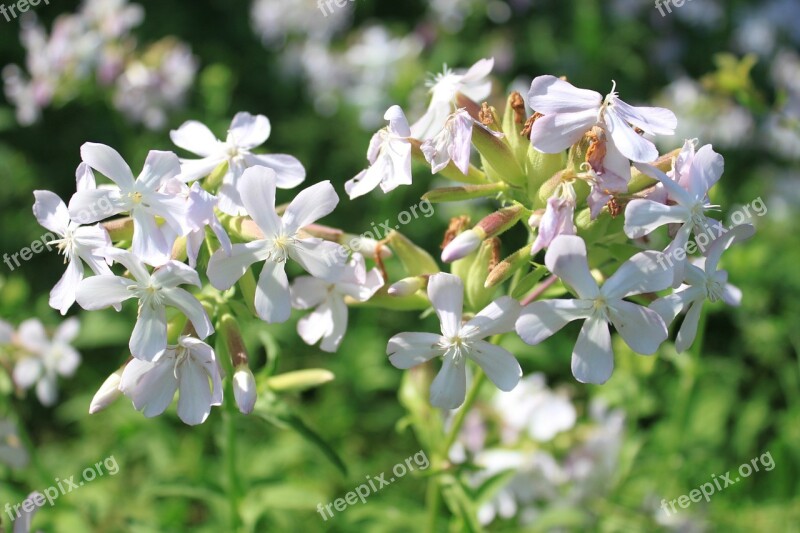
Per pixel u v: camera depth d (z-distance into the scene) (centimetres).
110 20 55
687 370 42
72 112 70
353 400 54
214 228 31
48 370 42
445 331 32
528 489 41
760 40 87
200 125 35
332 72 70
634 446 42
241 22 81
